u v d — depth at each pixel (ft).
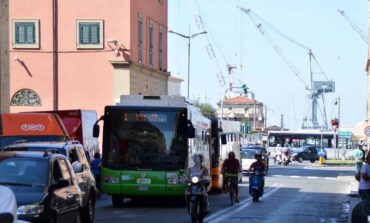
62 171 65.41
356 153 170.71
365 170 77.41
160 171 104.53
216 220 90.63
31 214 56.34
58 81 211.41
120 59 209.05
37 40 210.79
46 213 57.62
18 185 59.93
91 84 210.38
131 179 104.63
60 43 211.41
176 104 107.45
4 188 31.14
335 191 156.35
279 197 135.03
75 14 211.41
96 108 210.18
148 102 107.45
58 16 211.41
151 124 106.22
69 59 211.41
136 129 106.11
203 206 84.17
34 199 57.47
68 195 64.13
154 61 241.14
